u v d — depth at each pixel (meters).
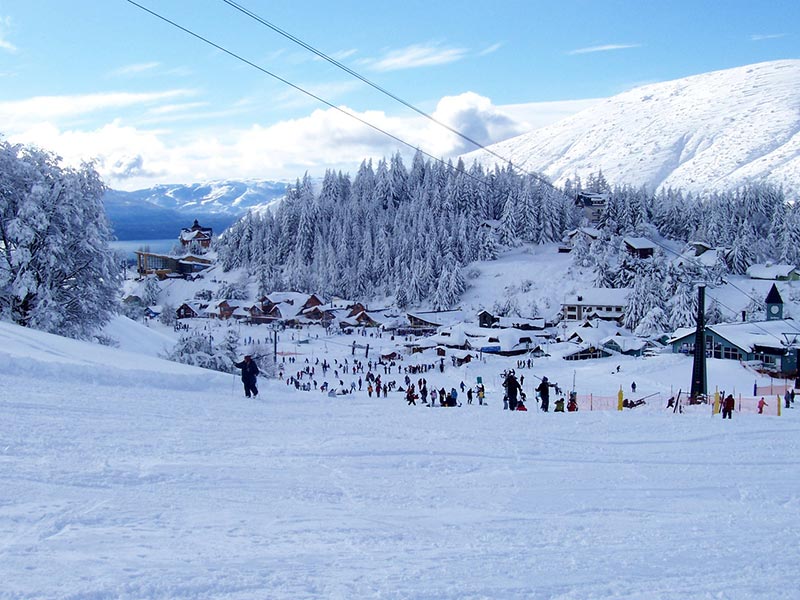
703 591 6.99
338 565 7.21
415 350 109.69
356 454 13.65
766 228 165.00
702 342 38.81
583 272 148.00
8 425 12.93
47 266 36.66
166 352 43.97
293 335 134.38
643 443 16.94
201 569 6.70
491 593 6.60
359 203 194.38
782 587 7.22
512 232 172.88
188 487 10.19
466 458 14.05
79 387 18.70
